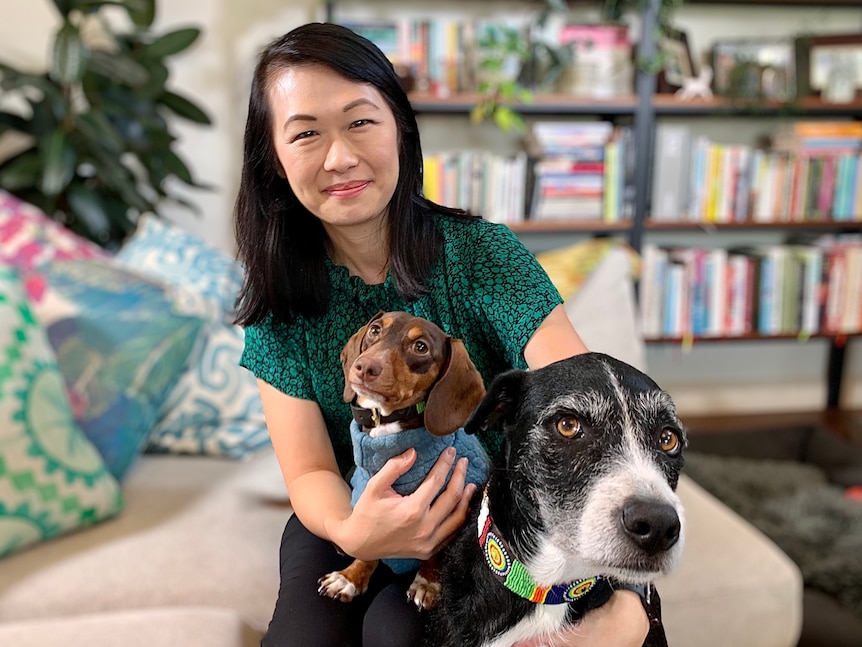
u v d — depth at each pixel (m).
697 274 3.25
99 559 1.46
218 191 3.12
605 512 0.81
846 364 3.77
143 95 2.75
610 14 3.12
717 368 3.71
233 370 1.97
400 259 1.19
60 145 2.49
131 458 1.75
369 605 1.16
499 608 0.97
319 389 1.26
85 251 2.17
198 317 1.91
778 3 3.33
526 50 2.96
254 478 1.78
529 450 0.91
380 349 0.99
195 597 1.39
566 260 2.03
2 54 2.98
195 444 1.91
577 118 3.39
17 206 2.20
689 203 3.21
